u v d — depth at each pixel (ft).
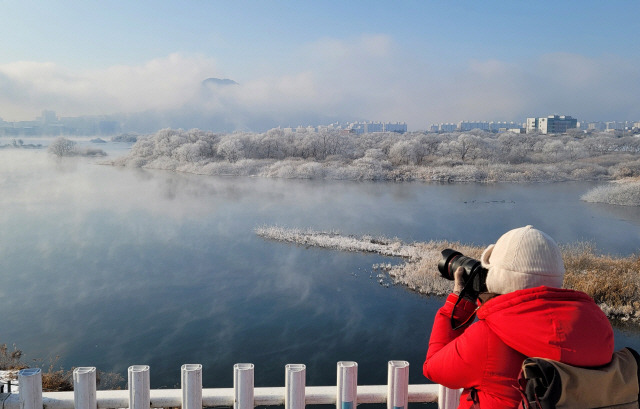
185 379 7.51
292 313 46.21
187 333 41.65
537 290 4.49
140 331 42.16
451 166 219.41
